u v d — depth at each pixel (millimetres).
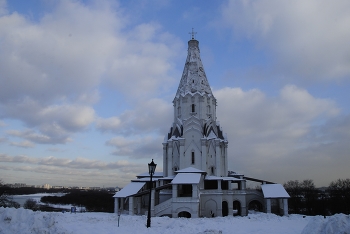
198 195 57250
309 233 21047
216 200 63500
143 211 62656
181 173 60656
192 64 79938
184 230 29406
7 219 21766
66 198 171125
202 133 72688
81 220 36188
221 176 72125
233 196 66125
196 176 58688
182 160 71250
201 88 76938
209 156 71875
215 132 74750
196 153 71500
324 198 92500
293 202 93438
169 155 73125
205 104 76500
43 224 21500
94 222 34781
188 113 75375
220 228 33562
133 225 33000
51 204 153875
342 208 85250
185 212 58656
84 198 164500
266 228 34344
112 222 35344
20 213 22828
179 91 78812
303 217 48156
